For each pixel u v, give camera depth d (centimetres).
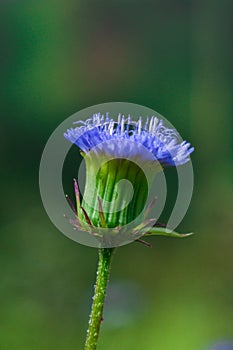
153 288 47
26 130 68
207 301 45
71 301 42
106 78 74
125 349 38
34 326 39
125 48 75
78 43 75
